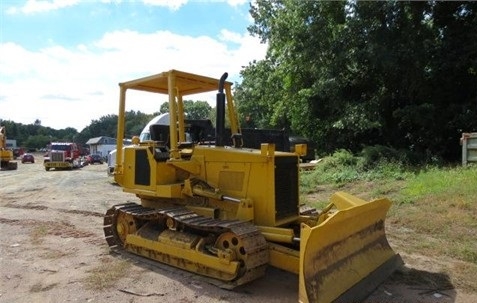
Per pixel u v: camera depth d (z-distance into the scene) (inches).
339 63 635.5
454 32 602.5
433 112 590.9
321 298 160.1
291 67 685.3
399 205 355.9
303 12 649.6
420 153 575.2
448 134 608.1
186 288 191.2
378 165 517.7
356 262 190.4
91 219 352.8
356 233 196.4
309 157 706.2
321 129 714.2
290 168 213.6
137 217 239.1
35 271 214.4
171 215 210.2
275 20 704.4
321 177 518.9
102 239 281.0
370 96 663.8
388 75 636.1
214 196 213.6
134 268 219.5
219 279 195.8
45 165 1178.0
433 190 375.2
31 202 450.0
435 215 314.5
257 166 205.9
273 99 900.0
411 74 602.5
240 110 1232.8
